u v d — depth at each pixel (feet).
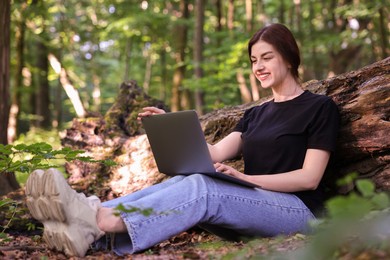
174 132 10.02
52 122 65.98
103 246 9.27
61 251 8.86
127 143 15.88
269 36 10.80
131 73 72.84
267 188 9.96
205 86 41.50
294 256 6.49
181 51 51.01
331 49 53.47
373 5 47.55
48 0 47.34
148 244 8.82
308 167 10.09
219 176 9.52
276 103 10.94
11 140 46.39
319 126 10.27
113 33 59.62
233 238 10.21
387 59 11.80
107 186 15.46
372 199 6.49
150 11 51.93
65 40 52.11
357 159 11.26
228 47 44.19
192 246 9.76
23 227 13.92
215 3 56.80
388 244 6.09
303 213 10.02
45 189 8.36
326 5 60.95
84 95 71.67
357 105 11.12
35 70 53.16
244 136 11.01
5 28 21.70
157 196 9.00
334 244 5.90
